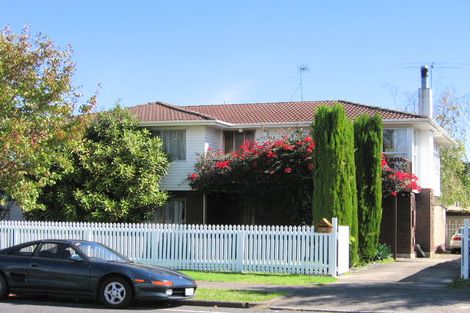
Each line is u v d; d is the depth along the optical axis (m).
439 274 18.89
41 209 23.30
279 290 15.04
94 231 20.77
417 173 29.48
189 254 19.95
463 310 12.22
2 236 21.36
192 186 25.67
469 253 16.31
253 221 26.94
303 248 18.77
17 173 18.20
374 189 22.80
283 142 23.89
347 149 20.05
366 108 29.59
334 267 18.38
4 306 12.62
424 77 32.34
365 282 16.78
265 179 24.00
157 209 28.17
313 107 30.50
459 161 43.94
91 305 13.15
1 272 13.56
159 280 12.62
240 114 30.36
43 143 19.00
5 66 19.05
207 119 27.05
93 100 20.27
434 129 29.30
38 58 19.58
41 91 19.30
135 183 24.69
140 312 12.11
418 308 12.46
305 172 23.41
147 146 25.50
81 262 13.05
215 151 26.78
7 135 17.59
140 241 20.42
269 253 19.12
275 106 31.61
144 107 29.88
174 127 27.48
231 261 19.47
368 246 22.53
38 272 13.23
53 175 20.52
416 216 28.98
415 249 28.14
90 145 24.84
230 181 24.67
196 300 13.28
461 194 43.06
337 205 19.50
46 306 12.77
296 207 24.02
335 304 13.09
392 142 27.67
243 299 13.30
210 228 19.83
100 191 24.44
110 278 12.73
